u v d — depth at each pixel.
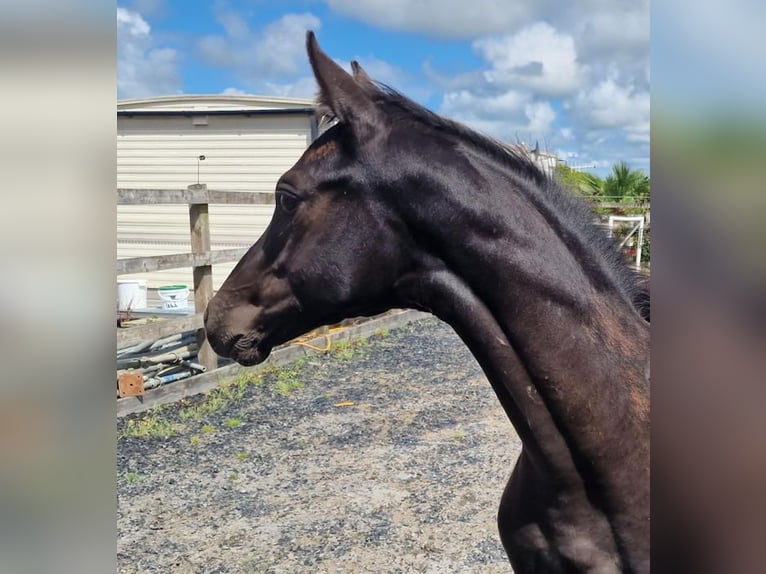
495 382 1.53
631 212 4.08
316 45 1.51
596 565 1.51
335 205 1.52
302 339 7.69
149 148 11.69
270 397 5.95
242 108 11.45
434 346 8.05
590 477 1.48
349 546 3.39
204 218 6.04
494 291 1.46
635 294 1.61
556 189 1.56
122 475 4.26
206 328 1.78
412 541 3.43
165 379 5.97
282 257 1.61
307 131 10.88
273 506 3.86
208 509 3.82
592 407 1.44
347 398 5.95
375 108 1.52
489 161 1.53
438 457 4.58
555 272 1.46
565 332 1.44
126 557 3.29
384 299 1.58
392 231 1.50
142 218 11.94
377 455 4.62
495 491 4.02
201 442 4.86
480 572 3.12
